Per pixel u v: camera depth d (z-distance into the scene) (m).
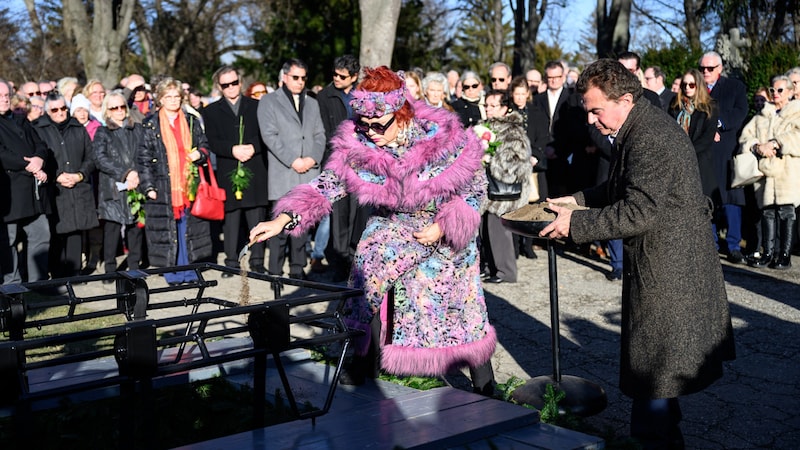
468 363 3.70
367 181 3.58
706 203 3.21
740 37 14.45
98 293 7.33
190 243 7.59
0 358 2.68
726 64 13.30
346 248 7.68
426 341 3.62
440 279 3.64
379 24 12.28
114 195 7.64
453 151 3.54
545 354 5.17
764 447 3.67
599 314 6.22
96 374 4.29
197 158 7.37
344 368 4.12
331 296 3.41
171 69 34.03
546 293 6.99
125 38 22.84
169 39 34.56
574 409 3.86
